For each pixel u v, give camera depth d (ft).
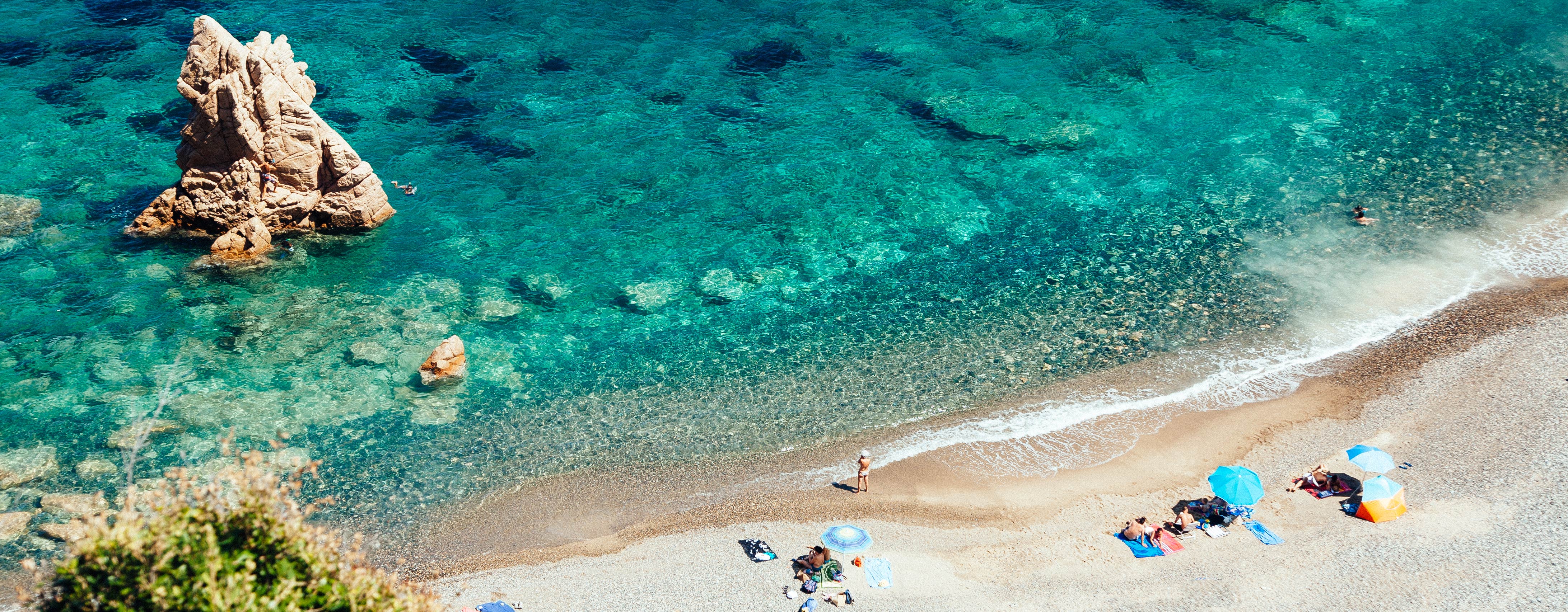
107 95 173.17
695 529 99.09
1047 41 202.90
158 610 53.26
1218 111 179.32
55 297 129.59
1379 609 82.33
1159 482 102.42
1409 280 132.98
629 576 92.63
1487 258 136.36
